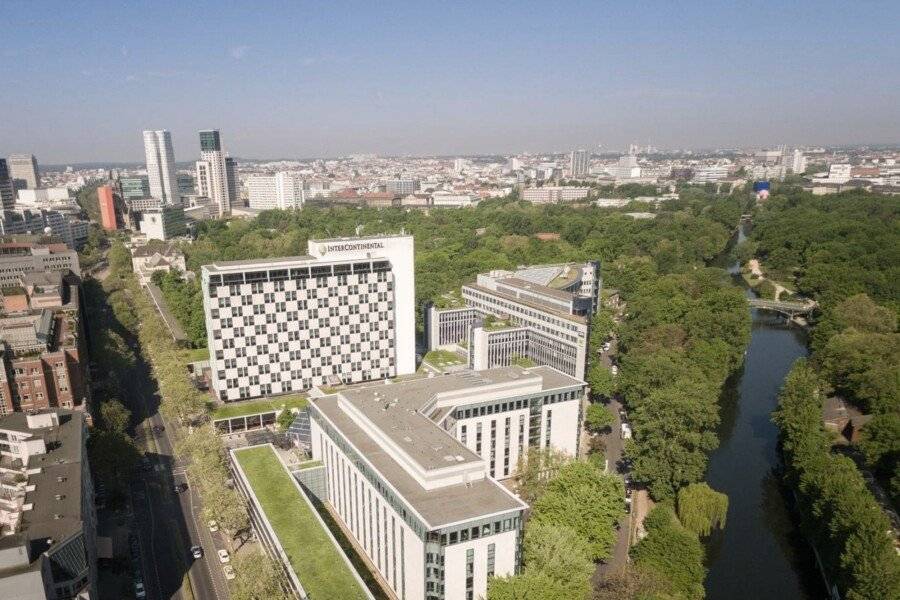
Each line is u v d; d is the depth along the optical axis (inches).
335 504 6294.3
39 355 7116.1
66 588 3941.9
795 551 6013.8
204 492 5866.1
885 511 6289.4
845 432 7637.8
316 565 4638.3
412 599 4675.2
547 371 7440.9
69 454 5206.7
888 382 7726.4
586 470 5674.2
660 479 6387.8
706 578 5634.8
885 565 4566.9
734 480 7209.6
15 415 5954.7
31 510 4328.3
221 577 5216.5
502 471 6673.2
